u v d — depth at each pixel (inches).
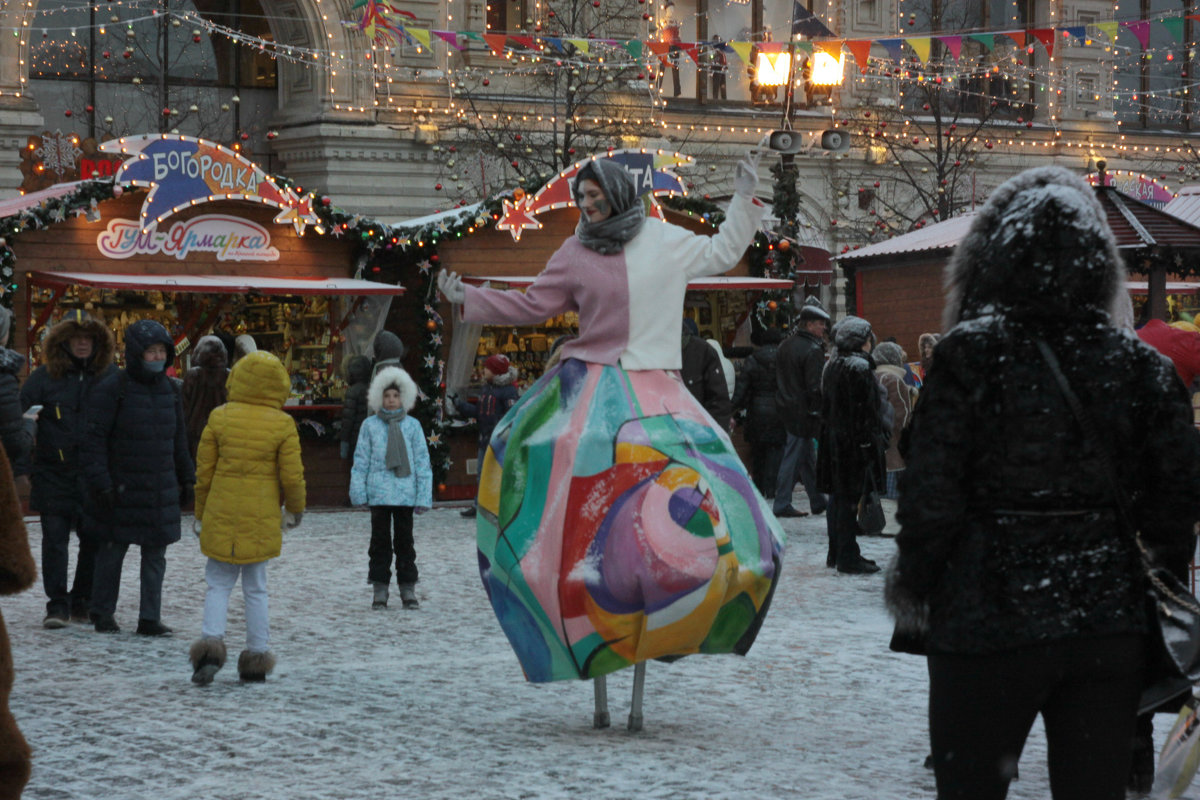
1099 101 1721.2
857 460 580.7
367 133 1401.3
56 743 318.0
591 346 315.9
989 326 178.7
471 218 917.8
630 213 315.6
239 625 479.2
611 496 304.0
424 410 922.1
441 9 1434.5
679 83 1539.1
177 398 466.0
